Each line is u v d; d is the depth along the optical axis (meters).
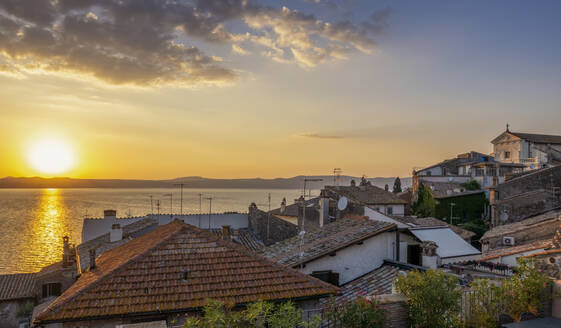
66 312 10.59
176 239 14.98
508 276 17.22
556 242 13.56
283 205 49.03
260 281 13.33
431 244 19.38
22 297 30.81
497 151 72.12
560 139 69.88
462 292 10.64
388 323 9.70
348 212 37.66
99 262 17.33
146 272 12.82
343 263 19.38
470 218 52.69
